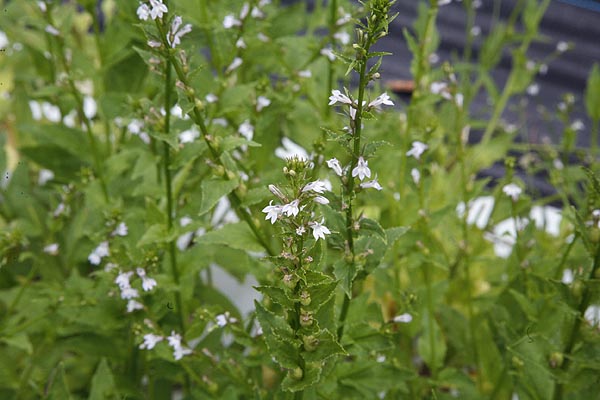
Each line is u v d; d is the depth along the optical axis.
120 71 0.69
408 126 0.58
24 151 0.69
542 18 1.15
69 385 0.64
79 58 0.66
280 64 0.67
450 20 1.15
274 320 0.43
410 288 0.56
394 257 0.57
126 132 0.72
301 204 0.40
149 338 0.51
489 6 1.15
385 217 0.62
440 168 0.73
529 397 0.52
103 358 0.55
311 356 0.42
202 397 0.53
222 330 0.57
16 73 0.79
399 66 1.06
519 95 1.07
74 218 0.68
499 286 0.67
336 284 0.41
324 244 0.46
